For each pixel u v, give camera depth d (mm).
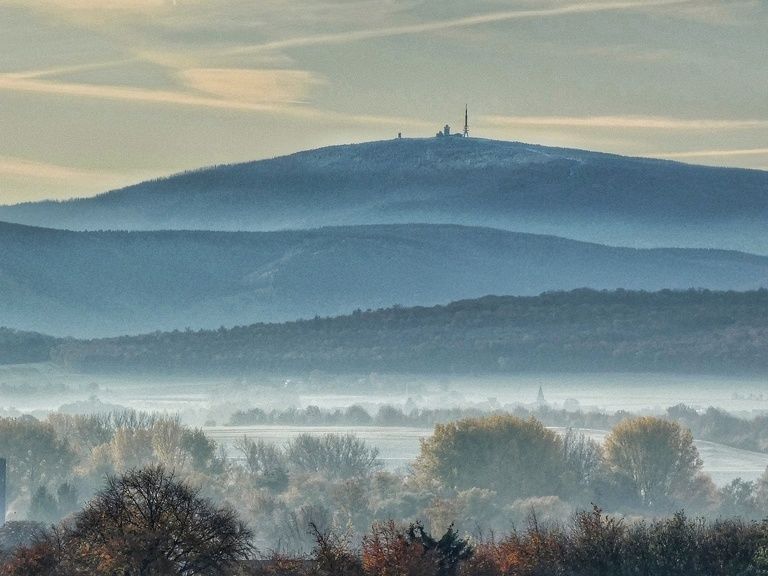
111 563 199625
